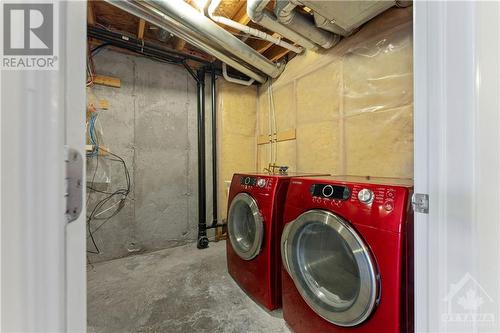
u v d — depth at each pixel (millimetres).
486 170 510
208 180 3111
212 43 2215
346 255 1246
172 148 2885
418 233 625
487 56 508
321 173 2320
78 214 401
